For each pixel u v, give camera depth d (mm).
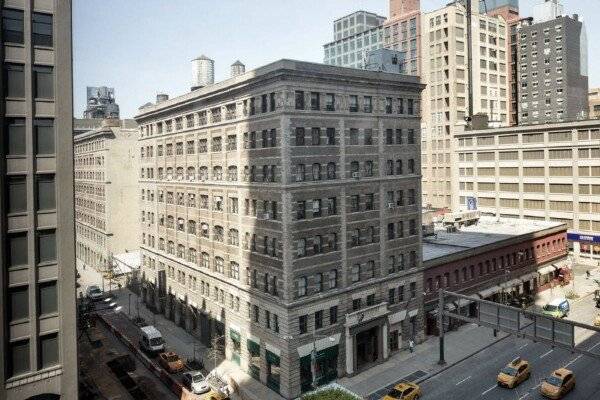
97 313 62750
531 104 123875
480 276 59219
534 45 122312
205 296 53344
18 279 26172
